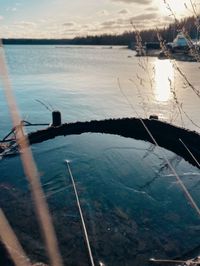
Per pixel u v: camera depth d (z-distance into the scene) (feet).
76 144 34.73
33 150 33.40
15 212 22.15
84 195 25.34
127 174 29.17
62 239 19.31
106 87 121.80
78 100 94.12
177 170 29.89
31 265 14.10
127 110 77.66
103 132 37.32
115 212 23.00
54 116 37.73
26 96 101.24
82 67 231.09
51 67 229.86
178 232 20.65
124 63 284.20
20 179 27.55
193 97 86.99
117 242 19.39
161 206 24.02
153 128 35.22
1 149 32.86
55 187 26.48
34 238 19.07
